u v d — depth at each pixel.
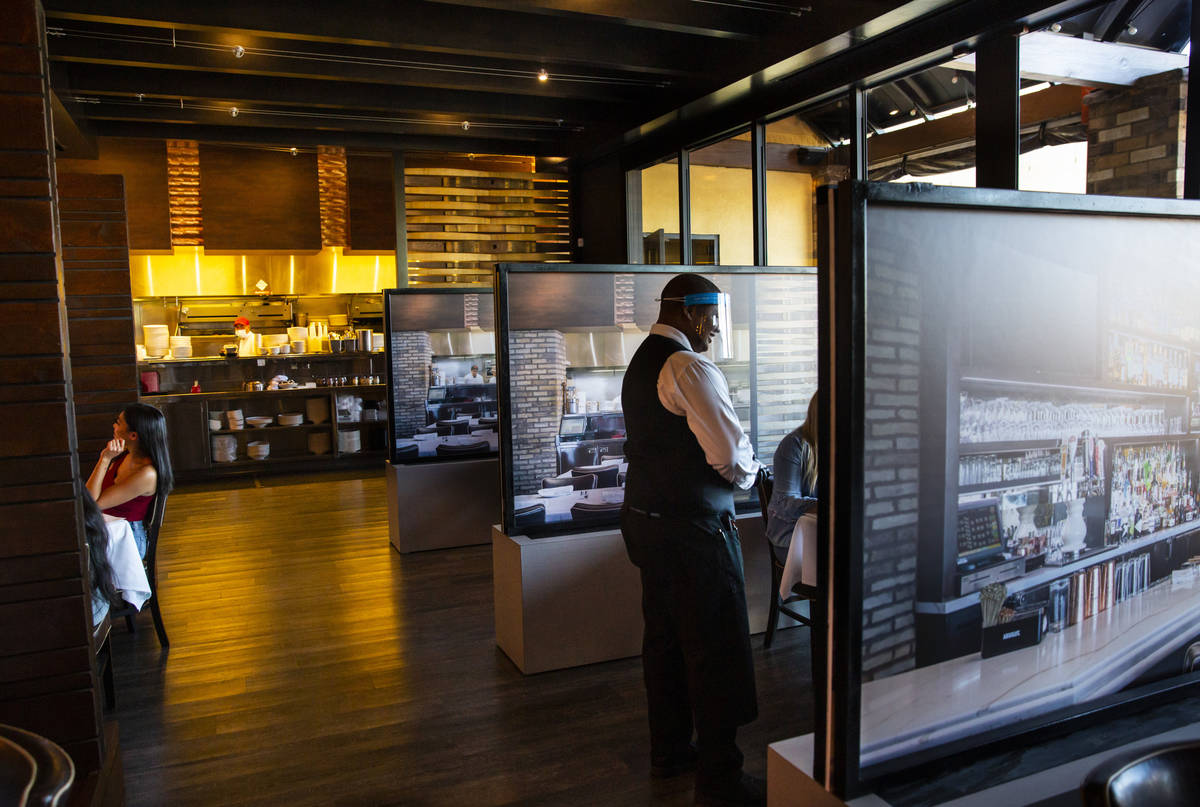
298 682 3.61
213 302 9.34
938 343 1.47
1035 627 1.66
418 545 5.80
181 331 9.23
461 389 5.93
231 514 7.18
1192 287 1.79
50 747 1.26
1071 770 1.57
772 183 5.65
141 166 8.44
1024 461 1.60
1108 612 1.76
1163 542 1.83
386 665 3.77
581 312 3.76
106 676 3.33
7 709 2.24
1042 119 3.68
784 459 3.31
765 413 4.08
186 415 8.81
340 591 4.92
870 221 1.37
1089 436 1.68
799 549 3.11
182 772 2.86
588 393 3.80
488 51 5.07
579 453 3.80
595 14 4.46
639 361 2.59
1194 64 3.05
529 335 3.69
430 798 2.66
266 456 9.23
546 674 3.62
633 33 5.38
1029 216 1.55
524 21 5.14
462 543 5.91
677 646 2.68
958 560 1.54
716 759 2.52
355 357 9.39
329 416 9.66
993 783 1.53
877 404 1.41
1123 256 1.69
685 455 2.47
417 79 5.89
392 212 9.13
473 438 5.98
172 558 5.75
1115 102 3.35
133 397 5.15
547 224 8.85
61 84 5.65
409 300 5.78
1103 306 1.67
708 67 5.45
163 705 3.40
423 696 3.42
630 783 2.72
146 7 4.44
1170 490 1.83
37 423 2.22
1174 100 3.14
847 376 1.38
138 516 4.00
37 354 2.21
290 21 4.69
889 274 1.40
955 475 1.52
